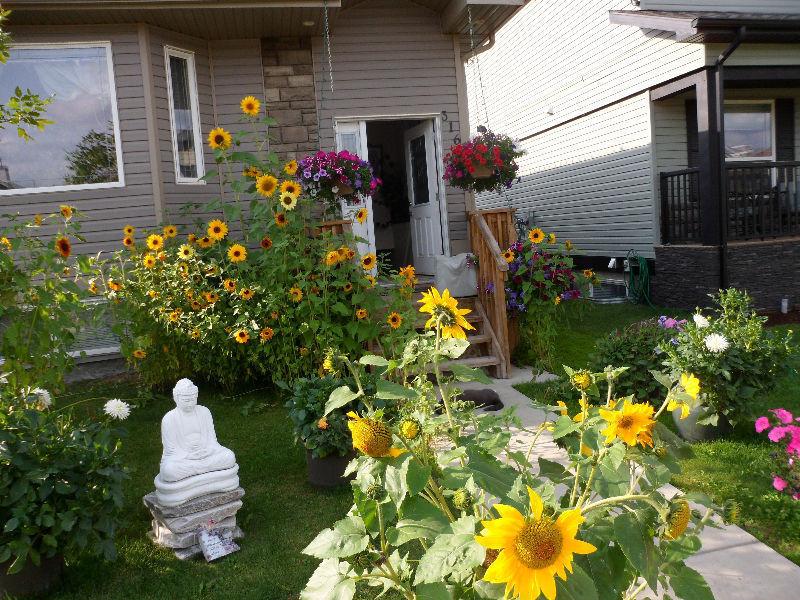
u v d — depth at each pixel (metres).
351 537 1.87
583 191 13.78
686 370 4.77
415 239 10.00
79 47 7.80
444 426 2.30
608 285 12.46
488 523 1.55
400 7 9.02
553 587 1.51
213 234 6.64
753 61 10.21
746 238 10.02
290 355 6.60
